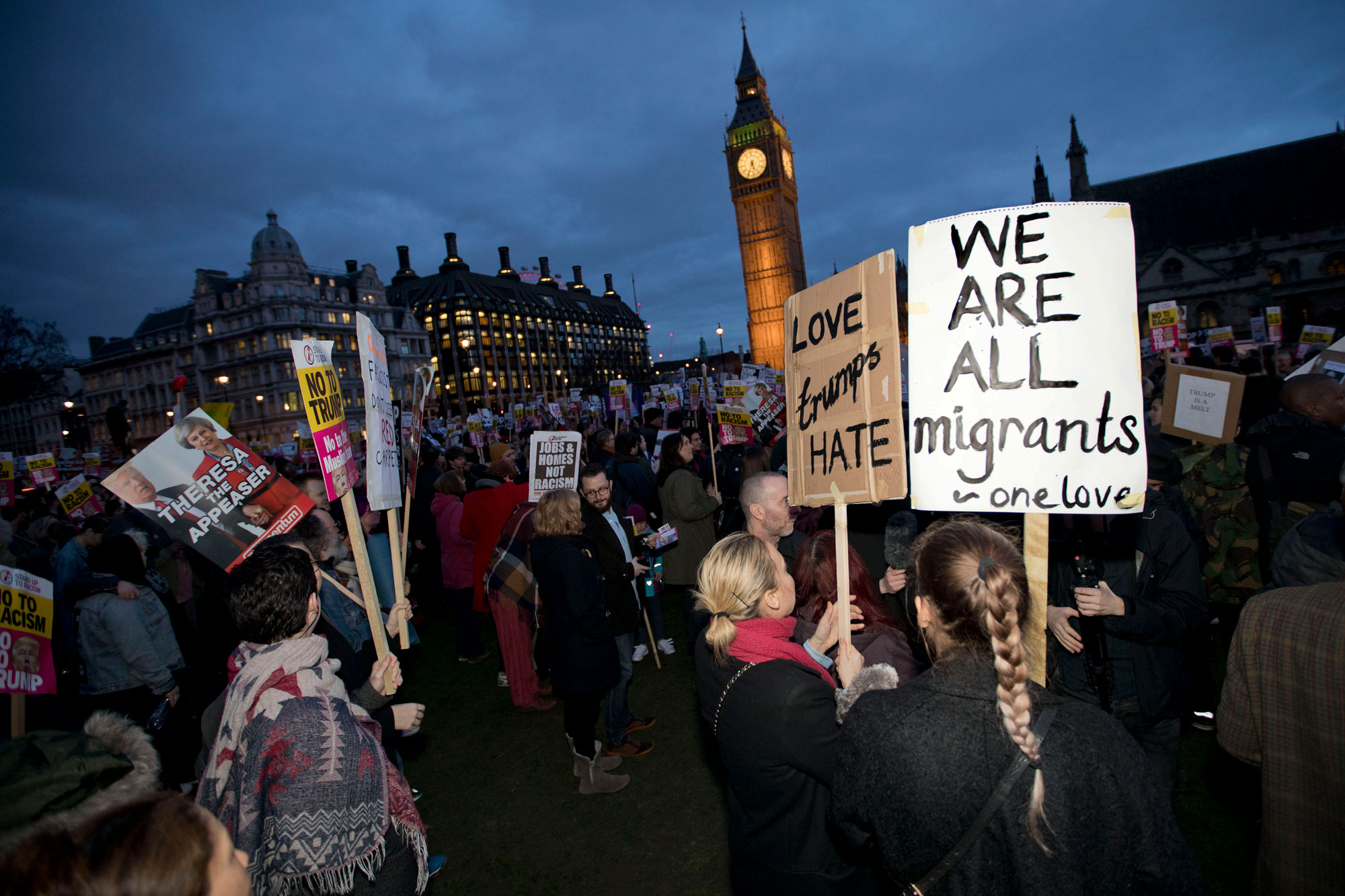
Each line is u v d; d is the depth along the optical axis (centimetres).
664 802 373
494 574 494
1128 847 115
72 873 88
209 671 349
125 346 8412
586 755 383
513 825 369
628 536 538
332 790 162
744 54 8225
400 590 246
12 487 820
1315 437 335
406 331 8169
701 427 1229
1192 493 414
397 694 570
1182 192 4875
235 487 253
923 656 265
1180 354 912
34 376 3155
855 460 199
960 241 184
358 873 182
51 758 124
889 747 127
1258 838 293
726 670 189
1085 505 172
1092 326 175
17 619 184
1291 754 158
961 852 118
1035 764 115
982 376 181
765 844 176
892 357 188
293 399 6769
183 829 96
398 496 251
